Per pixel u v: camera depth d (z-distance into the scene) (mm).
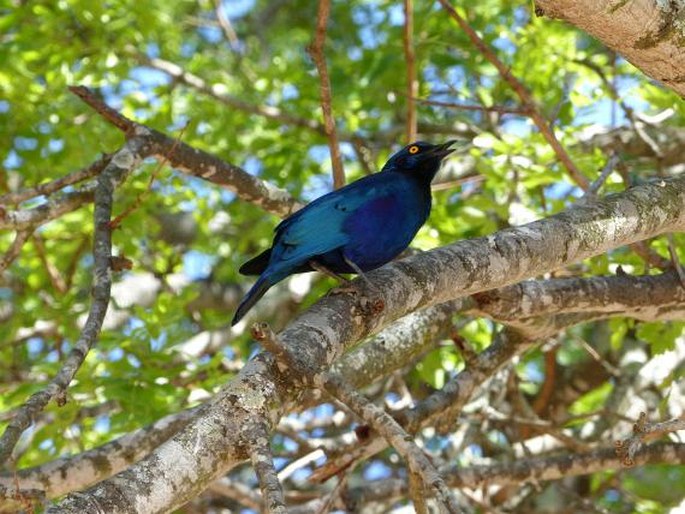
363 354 10875
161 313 12930
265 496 6238
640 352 16828
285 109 17953
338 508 12797
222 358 12906
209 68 18734
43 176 16812
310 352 7391
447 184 13516
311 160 17703
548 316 11117
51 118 17031
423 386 16328
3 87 16828
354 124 16734
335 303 7957
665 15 7508
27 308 16422
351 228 9469
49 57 16906
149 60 16953
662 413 12289
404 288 8148
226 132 17812
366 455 10953
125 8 17094
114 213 15406
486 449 15945
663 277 10555
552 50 15141
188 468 6559
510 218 13281
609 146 15945
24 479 10547
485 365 11555
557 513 15531
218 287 18422
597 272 12023
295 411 11188
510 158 12758
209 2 21047
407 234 9906
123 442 10906
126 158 10672
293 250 9336
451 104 11555
